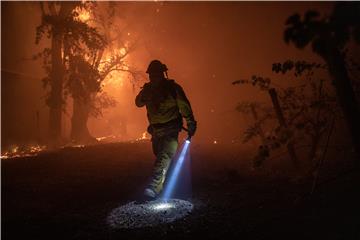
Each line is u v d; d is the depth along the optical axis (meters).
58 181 7.64
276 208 4.96
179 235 4.44
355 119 3.97
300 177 6.37
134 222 4.99
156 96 5.91
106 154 10.09
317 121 6.90
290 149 7.27
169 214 5.16
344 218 4.20
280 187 6.06
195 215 5.08
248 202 5.43
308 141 8.77
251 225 4.48
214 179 7.16
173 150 5.95
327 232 3.95
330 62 3.88
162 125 5.92
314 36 2.05
